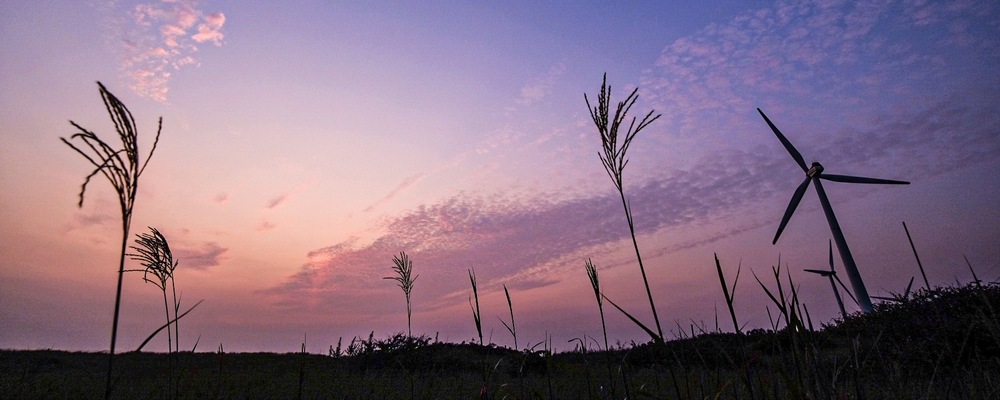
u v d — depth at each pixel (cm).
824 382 271
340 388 1027
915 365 716
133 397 796
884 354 831
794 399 252
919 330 837
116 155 191
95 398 823
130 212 199
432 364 1442
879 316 1001
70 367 1761
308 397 932
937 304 890
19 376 1144
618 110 311
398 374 1343
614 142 309
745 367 290
